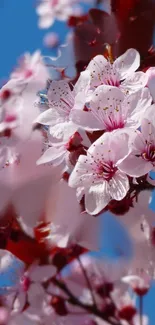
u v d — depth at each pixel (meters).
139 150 0.32
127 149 0.32
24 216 0.34
